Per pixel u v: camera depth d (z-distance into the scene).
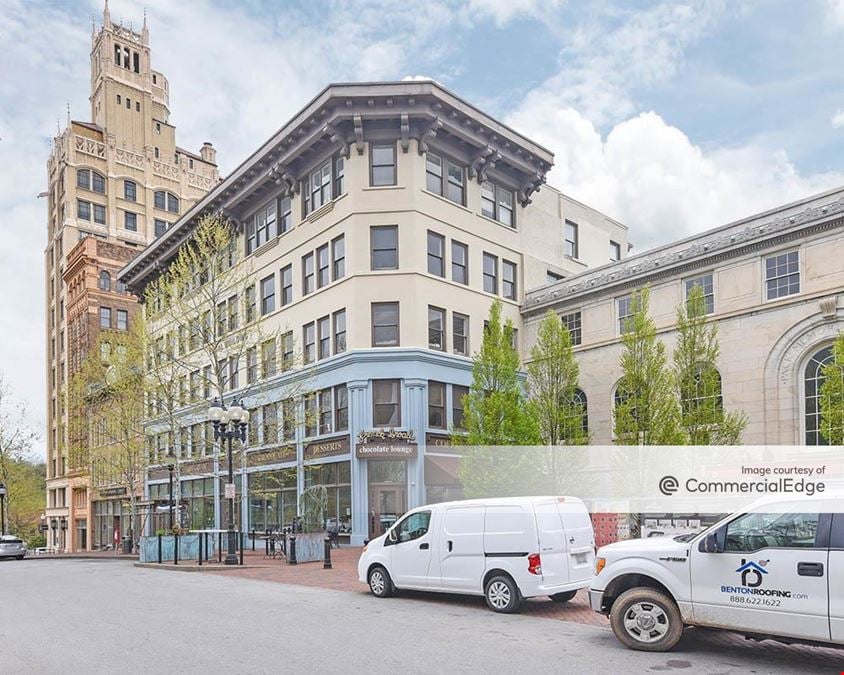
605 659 8.80
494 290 34.84
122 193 74.88
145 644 9.81
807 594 8.18
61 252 71.06
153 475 46.38
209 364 37.69
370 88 29.92
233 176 36.59
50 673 8.29
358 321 30.50
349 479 30.20
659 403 22.78
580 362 32.69
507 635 10.34
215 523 39.53
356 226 30.95
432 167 32.38
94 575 20.97
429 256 31.62
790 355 25.59
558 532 12.59
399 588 14.15
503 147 34.38
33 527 77.94
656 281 30.12
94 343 55.62
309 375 30.97
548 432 25.42
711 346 25.42
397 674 8.10
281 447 33.72
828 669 8.31
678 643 9.69
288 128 32.66
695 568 9.01
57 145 75.06
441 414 31.11
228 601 14.11
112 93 79.12
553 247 38.91
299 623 11.41
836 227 24.64
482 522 12.89
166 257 42.81
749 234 26.80
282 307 35.12
